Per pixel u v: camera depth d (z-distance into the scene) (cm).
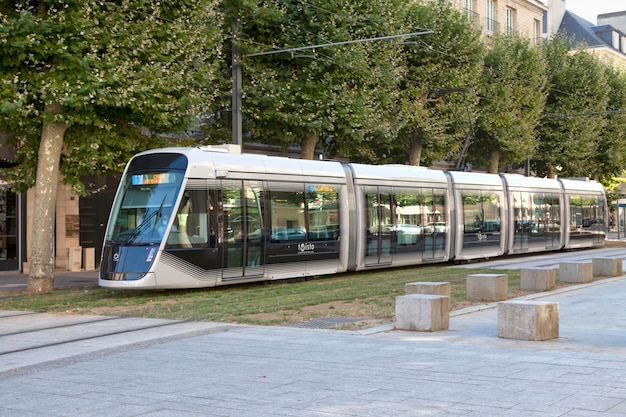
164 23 1878
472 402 686
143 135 2025
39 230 1855
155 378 840
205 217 1825
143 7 1812
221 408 690
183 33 1883
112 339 1149
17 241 2716
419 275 2172
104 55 1712
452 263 2827
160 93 1806
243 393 749
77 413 688
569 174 4528
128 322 1331
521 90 3703
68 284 2159
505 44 3744
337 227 2227
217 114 2612
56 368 929
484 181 2944
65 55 1661
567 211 3569
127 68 1731
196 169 1817
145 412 684
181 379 829
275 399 719
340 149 2811
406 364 876
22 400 751
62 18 1684
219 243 1852
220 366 900
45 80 1684
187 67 1941
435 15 3175
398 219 2466
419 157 3300
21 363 975
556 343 1018
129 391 775
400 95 3131
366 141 3055
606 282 1936
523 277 1738
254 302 1560
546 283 1717
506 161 3959
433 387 751
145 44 1827
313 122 2447
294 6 2448
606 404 667
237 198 1909
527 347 983
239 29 2402
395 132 2978
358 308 1435
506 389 733
